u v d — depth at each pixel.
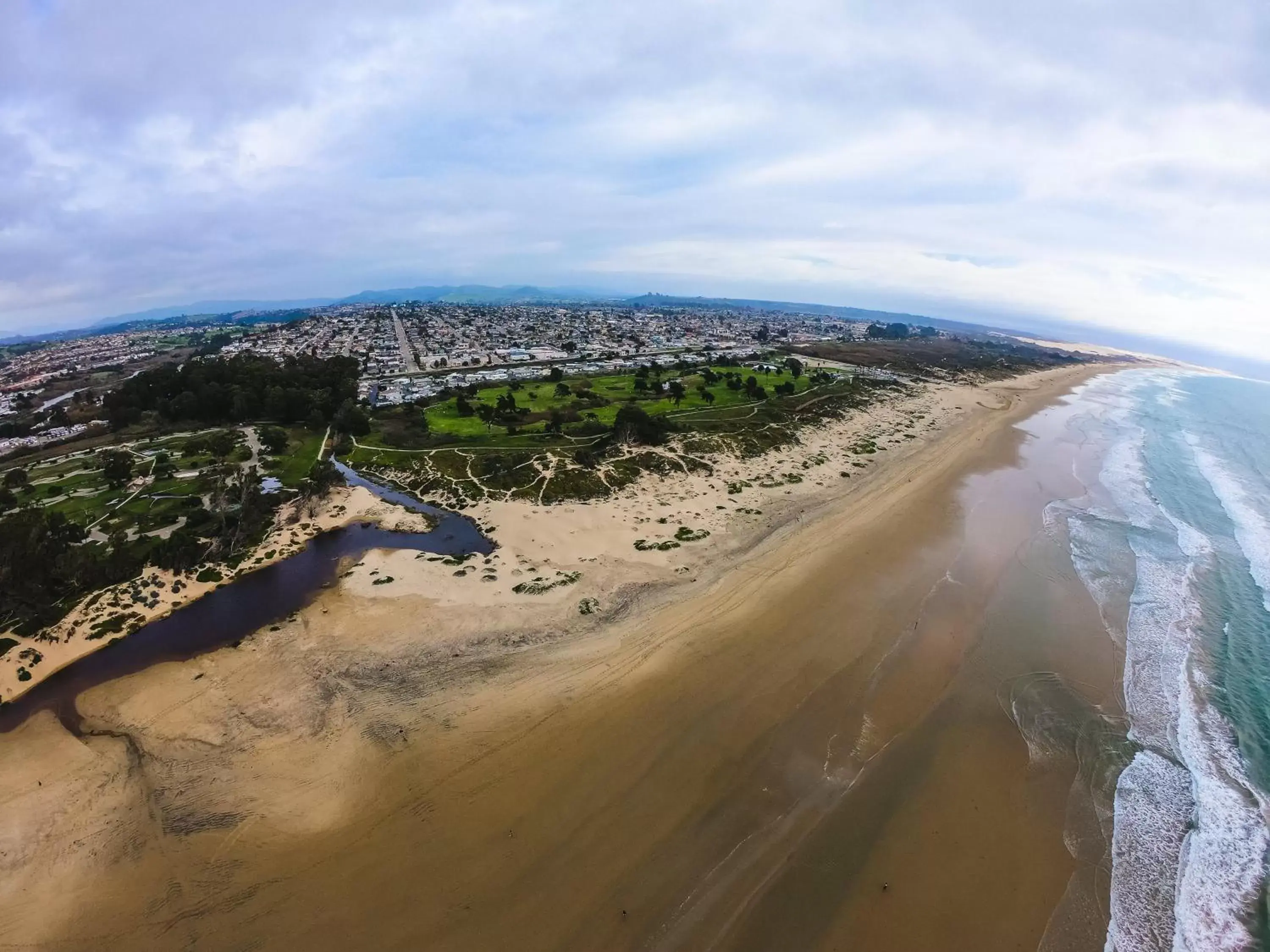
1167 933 21.09
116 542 47.62
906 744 29.48
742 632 38.09
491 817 25.55
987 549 50.03
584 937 21.03
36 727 31.88
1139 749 29.25
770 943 20.84
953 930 21.27
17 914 22.47
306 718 31.55
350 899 22.47
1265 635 38.66
